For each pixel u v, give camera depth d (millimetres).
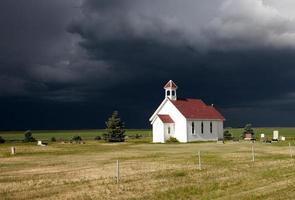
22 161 52406
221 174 36938
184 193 28578
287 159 48562
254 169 39750
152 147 76625
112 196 27625
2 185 32812
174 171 38969
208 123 103438
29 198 27578
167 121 99125
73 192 29219
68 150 70125
